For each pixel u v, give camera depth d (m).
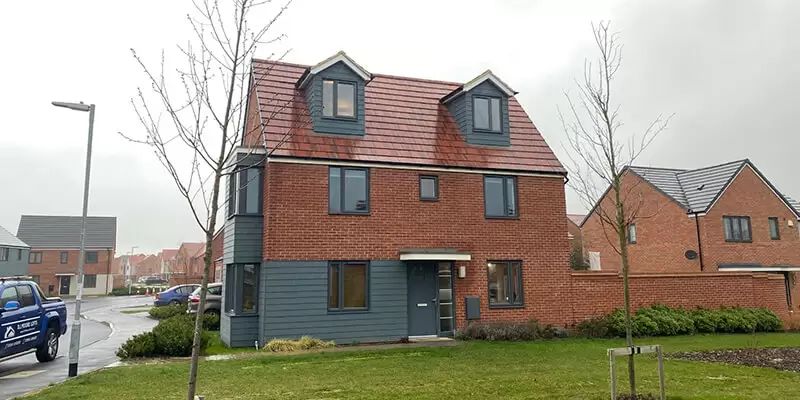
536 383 9.17
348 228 15.55
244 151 15.20
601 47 11.45
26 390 9.77
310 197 15.28
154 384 9.47
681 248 28.22
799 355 12.72
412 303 16.08
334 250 15.31
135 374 10.39
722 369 10.67
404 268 15.98
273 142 15.18
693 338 16.34
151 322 24.39
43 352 13.00
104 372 10.62
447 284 16.59
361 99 16.83
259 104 16.20
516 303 17.02
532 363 11.45
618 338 16.27
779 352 13.24
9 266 48.22
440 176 16.77
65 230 60.28
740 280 19.48
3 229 50.38
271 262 14.66
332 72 16.59
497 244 17.06
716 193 27.69
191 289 31.86
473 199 17.03
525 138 18.77
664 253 29.16
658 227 29.59
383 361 11.80
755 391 8.50
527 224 17.53
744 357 12.45
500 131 18.23
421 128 17.72
